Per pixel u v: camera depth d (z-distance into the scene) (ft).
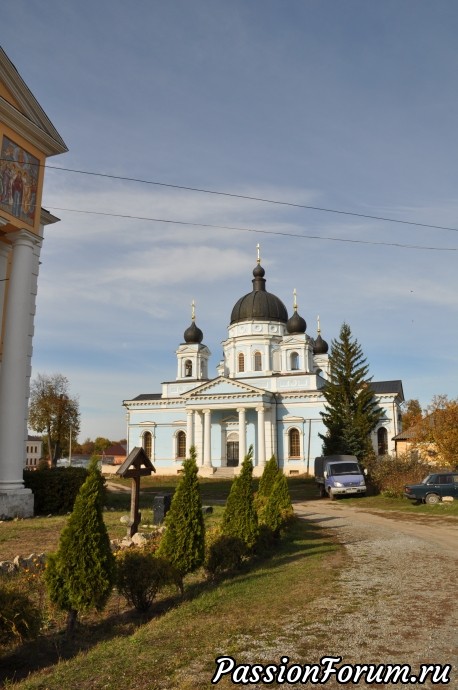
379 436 193.06
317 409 193.77
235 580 36.40
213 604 29.43
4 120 63.87
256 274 225.15
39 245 77.15
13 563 34.37
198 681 19.26
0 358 67.21
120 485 171.63
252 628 24.82
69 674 20.29
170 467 209.15
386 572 37.47
